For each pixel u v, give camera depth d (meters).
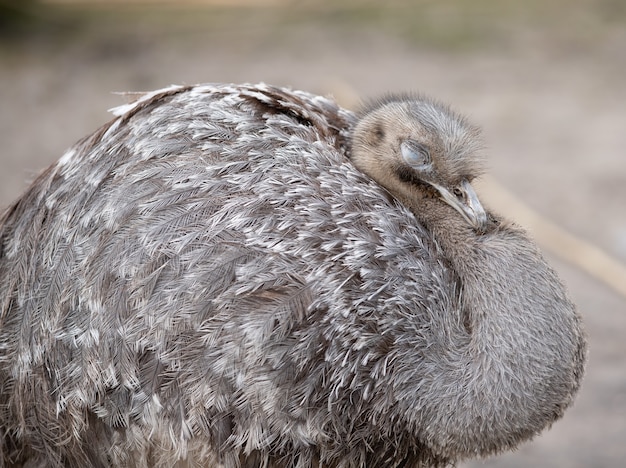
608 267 19.81
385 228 9.63
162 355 9.23
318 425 9.32
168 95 10.52
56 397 9.77
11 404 10.16
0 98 31.00
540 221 21.53
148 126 10.15
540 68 33.22
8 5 38.03
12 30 37.69
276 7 40.72
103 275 9.48
